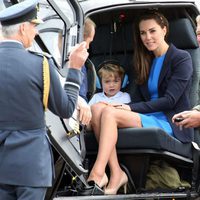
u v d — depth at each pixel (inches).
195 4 763.4
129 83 758.5
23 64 463.8
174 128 696.4
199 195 684.1
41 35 580.1
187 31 757.3
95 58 792.9
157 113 709.9
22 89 460.1
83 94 646.5
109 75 738.2
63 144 535.2
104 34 783.1
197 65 749.3
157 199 660.7
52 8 599.5
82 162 600.1
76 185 598.2
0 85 461.7
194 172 690.2
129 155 669.3
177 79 708.0
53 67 475.5
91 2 719.7
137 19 746.2
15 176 458.0
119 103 723.4
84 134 652.7
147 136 649.6
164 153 656.4
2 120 461.4
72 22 621.3
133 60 748.6
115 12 762.8
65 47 602.9
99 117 664.4
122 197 618.5
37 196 462.3
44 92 463.8
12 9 472.1
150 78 733.3
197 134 727.1
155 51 729.0
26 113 461.1
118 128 667.4
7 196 471.8
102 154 636.1
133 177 673.0
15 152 458.3
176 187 682.2
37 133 465.4
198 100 732.7
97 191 598.9
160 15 731.4
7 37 475.2
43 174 462.3
